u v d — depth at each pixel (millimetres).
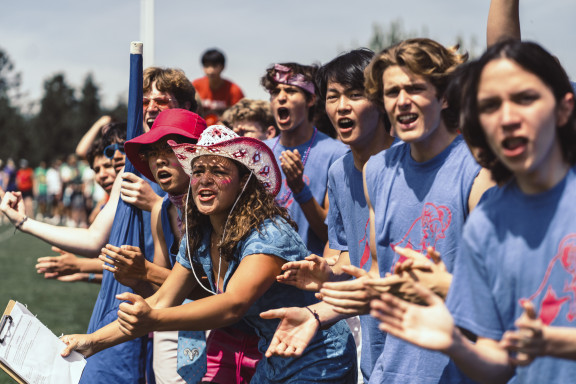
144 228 3859
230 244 2955
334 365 3000
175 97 4223
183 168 3260
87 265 4316
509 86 1843
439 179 2693
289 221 3137
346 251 3787
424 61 2600
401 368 2705
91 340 3086
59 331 7832
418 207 2750
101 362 3648
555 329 1725
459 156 2680
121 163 4504
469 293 2102
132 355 3689
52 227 4152
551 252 1931
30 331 2984
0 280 12617
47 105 76625
